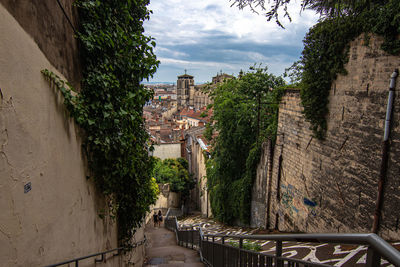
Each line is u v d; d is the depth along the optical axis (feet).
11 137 7.91
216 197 66.28
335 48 27.91
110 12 16.61
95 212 16.93
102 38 14.94
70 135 12.89
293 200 38.24
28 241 8.84
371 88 23.84
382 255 4.61
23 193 8.55
